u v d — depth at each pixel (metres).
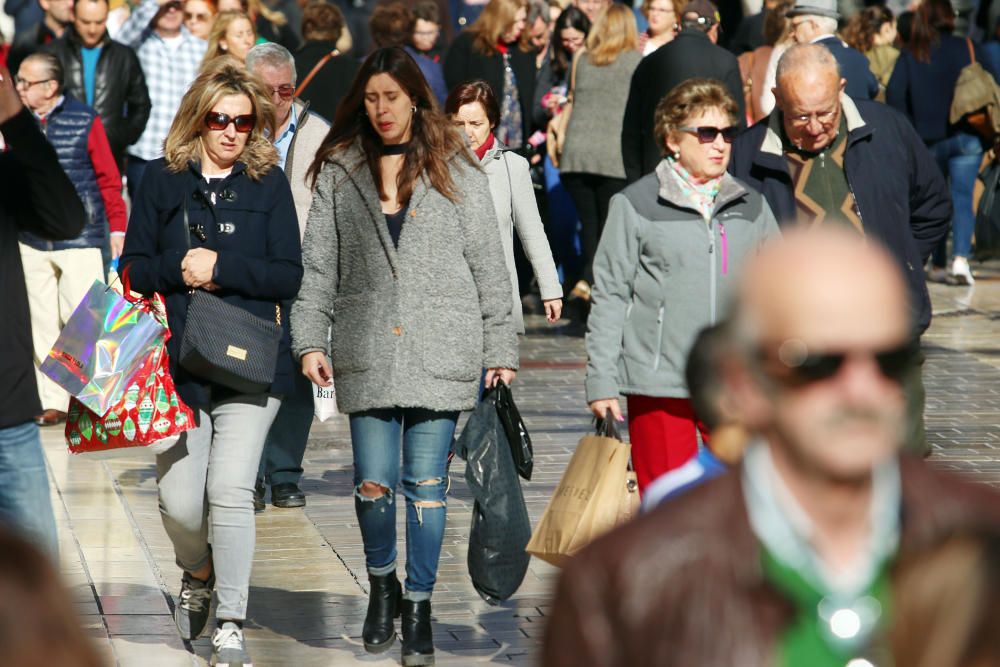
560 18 48.59
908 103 52.53
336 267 21.08
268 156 21.14
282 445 29.12
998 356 43.06
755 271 7.40
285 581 24.78
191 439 20.80
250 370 20.05
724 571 7.23
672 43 39.22
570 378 40.62
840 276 7.24
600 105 44.81
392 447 20.92
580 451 18.72
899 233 22.17
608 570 7.29
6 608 5.95
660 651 7.20
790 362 7.20
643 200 20.17
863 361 7.19
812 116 21.59
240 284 20.36
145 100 44.31
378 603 21.14
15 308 17.95
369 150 20.78
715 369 7.66
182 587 21.69
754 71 44.41
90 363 19.95
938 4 52.00
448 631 22.34
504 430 21.50
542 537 18.38
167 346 20.55
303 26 40.75
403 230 20.61
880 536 7.36
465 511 29.03
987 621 6.87
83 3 43.38
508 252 27.52
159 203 20.91
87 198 36.06
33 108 35.88
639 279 20.20
